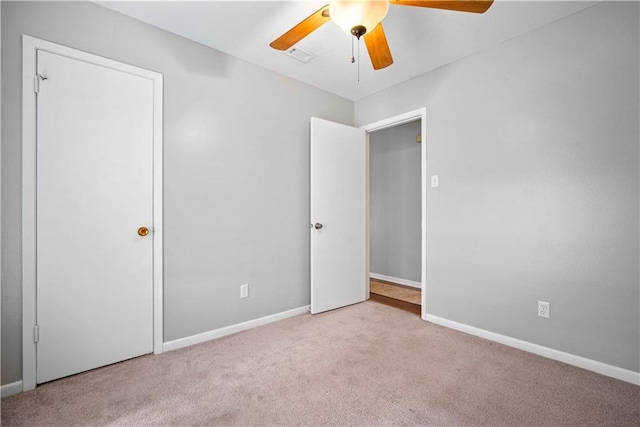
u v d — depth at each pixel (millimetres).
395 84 3045
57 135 1756
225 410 1512
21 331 1665
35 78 1688
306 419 1447
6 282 1627
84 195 1844
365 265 3402
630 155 1758
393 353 2111
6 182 1620
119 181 1961
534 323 2121
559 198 2012
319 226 2928
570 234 1968
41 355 1720
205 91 2330
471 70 2463
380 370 1883
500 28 2111
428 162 2760
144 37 2053
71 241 1805
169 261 2164
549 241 2053
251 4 1870
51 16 1734
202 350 2166
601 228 1854
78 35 1812
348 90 3195
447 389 1684
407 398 1604
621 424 1413
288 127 2859
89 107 1856
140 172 2037
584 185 1913
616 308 1804
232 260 2477
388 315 2910
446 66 2631
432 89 2732
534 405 1549
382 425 1408
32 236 1687
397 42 2283
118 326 1971
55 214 1753
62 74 1769
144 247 2059
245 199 2557
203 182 2316
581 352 1926
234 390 1677
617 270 1801
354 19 1327
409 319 2801
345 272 3176
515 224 2211
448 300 2609
